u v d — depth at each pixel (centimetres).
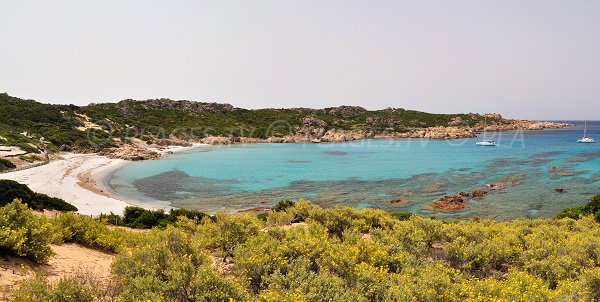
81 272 760
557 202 3231
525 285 797
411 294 680
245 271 807
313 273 767
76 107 9519
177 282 617
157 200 3394
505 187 3903
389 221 1595
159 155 7019
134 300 555
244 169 5500
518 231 1434
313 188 4041
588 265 1028
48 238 825
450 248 1125
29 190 2398
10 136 5638
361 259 946
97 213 2666
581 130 17325
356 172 5178
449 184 4144
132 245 1159
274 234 1130
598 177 4422
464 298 707
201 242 1055
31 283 555
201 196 3606
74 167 5034
